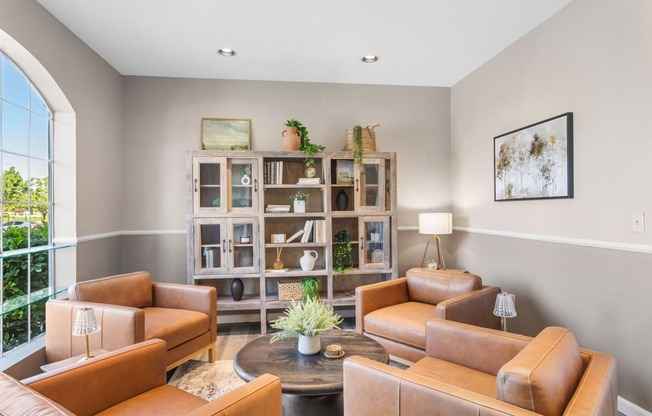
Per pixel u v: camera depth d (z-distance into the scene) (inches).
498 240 137.6
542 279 115.3
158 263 154.3
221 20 111.4
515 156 126.8
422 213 160.6
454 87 169.8
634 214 85.9
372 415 55.9
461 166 164.1
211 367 112.0
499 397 47.1
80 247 121.6
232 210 142.3
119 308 87.1
